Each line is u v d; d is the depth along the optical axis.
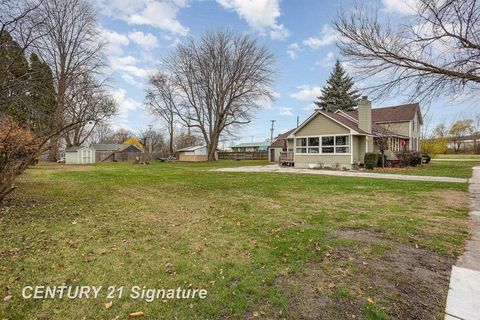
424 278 2.93
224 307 2.46
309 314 2.33
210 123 32.66
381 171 16.16
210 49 30.44
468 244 3.92
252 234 4.42
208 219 5.39
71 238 4.25
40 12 7.00
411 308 2.40
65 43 17.83
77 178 13.02
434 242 3.99
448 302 2.48
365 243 3.96
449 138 40.03
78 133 32.84
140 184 10.88
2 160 6.25
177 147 54.22
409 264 3.27
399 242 4.00
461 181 10.73
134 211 6.11
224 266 3.27
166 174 15.30
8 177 6.32
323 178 12.32
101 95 18.61
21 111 6.88
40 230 4.64
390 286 2.77
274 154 34.84
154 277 3.01
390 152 19.67
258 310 2.40
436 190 8.60
